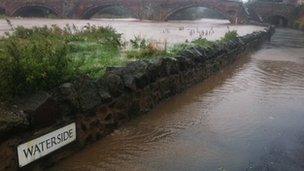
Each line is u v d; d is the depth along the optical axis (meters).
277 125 9.66
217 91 13.27
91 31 18.88
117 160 7.14
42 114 6.09
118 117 8.69
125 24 52.81
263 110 11.04
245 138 8.59
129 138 8.24
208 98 12.17
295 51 30.08
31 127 5.89
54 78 6.73
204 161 7.24
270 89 13.98
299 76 17.14
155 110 10.43
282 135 8.91
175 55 12.55
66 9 74.88
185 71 12.82
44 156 6.29
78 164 6.84
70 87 6.83
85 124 7.38
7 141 5.50
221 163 7.18
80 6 74.88
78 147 7.23
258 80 15.73
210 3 73.88
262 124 9.68
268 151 7.87
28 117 5.81
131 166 6.93
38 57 6.93
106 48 13.36
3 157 5.45
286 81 15.74
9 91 5.93
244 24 70.06
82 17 75.44
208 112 10.56
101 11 89.38
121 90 8.64
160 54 12.39
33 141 5.98
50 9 75.94
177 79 12.16
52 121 6.37
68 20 63.81
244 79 15.77
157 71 10.48
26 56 6.88
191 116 10.10
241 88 13.94
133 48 14.09
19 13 76.06
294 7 75.50
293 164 7.26
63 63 7.17
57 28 18.80
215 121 9.77
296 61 22.94
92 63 9.88
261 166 7.09
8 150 5.54
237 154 7.64
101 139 8.05
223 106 11.29
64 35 16.70
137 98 9.48
